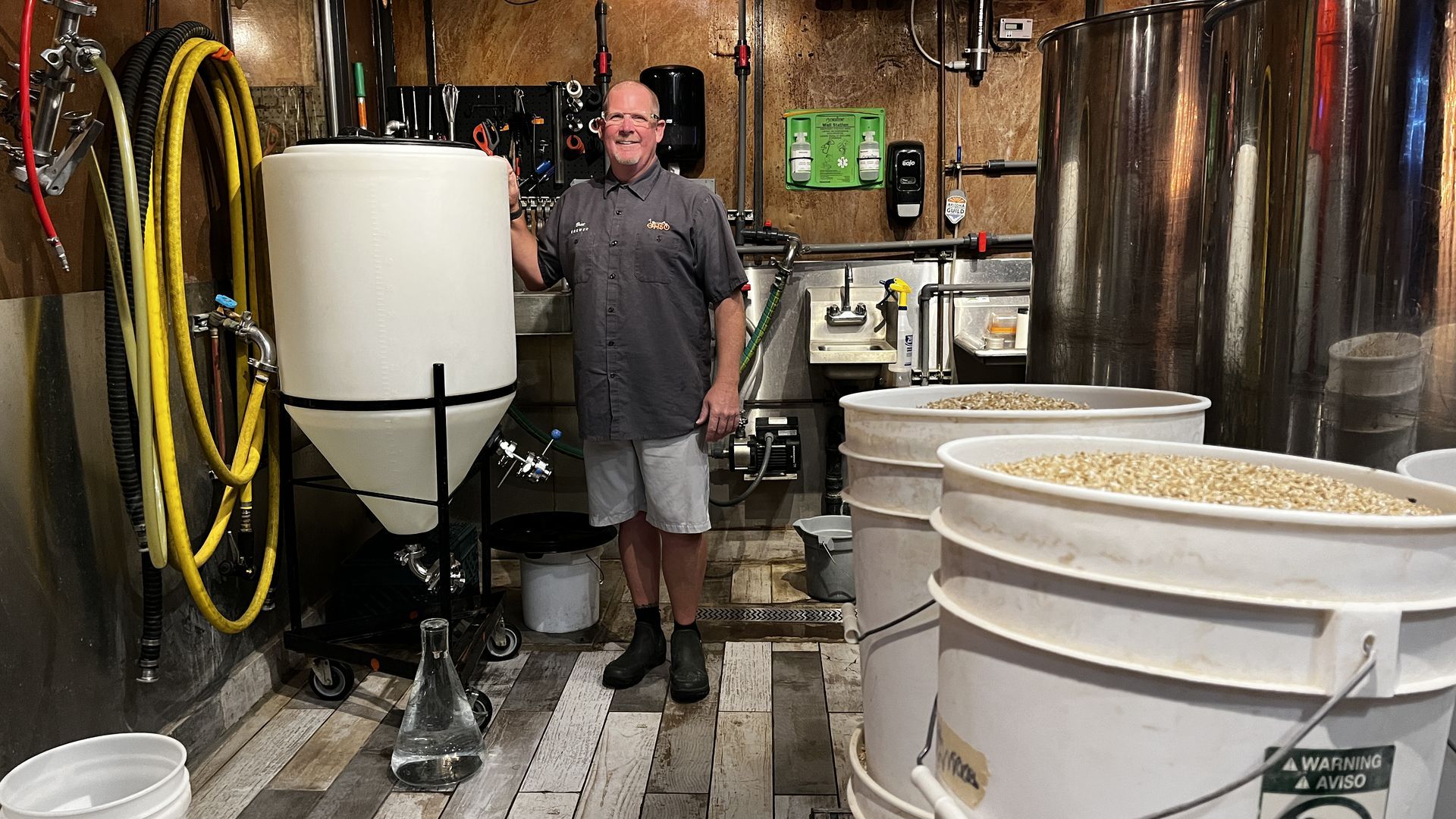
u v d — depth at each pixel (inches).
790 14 148.0
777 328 151.0
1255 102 61.9
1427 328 54.7
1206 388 70.4
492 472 151.8
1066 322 91.6
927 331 149.3
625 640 119.3
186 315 82.0
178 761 67.4
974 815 39.5
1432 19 52.1
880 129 149.7
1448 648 32.5
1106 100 84.2
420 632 91.2
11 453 71.0
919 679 60.6
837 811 78.6
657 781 85.8
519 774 87.4
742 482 154.6
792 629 121.6
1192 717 32.7
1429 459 46.1
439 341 88.8
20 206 72.2
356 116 128.5
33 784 66.6
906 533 59.4
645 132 102.9
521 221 110.2
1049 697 35.5
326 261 85.2
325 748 93.0
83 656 78.4
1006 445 48.6
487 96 141.6
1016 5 147.3
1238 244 64.8
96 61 70.1
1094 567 33.7
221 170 100.5
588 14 147.6
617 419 103.0
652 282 101.9
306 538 116.3
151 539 76.4
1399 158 54.0
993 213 152.6
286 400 91.9
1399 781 33.3
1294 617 31.1
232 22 106.3
